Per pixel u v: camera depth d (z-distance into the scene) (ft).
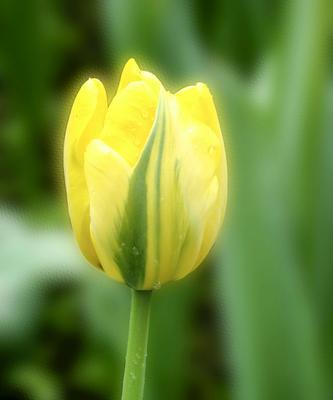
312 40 2.32
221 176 1.42
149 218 1.39
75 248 2.65
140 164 1.38
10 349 2.75
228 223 2.11
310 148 2.28
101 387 2.82
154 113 1.39
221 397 2.82
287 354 2.09
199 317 2.88
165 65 2.44
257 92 2.32
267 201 2.12
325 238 2.25
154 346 2.41
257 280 2.09
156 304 2.42
